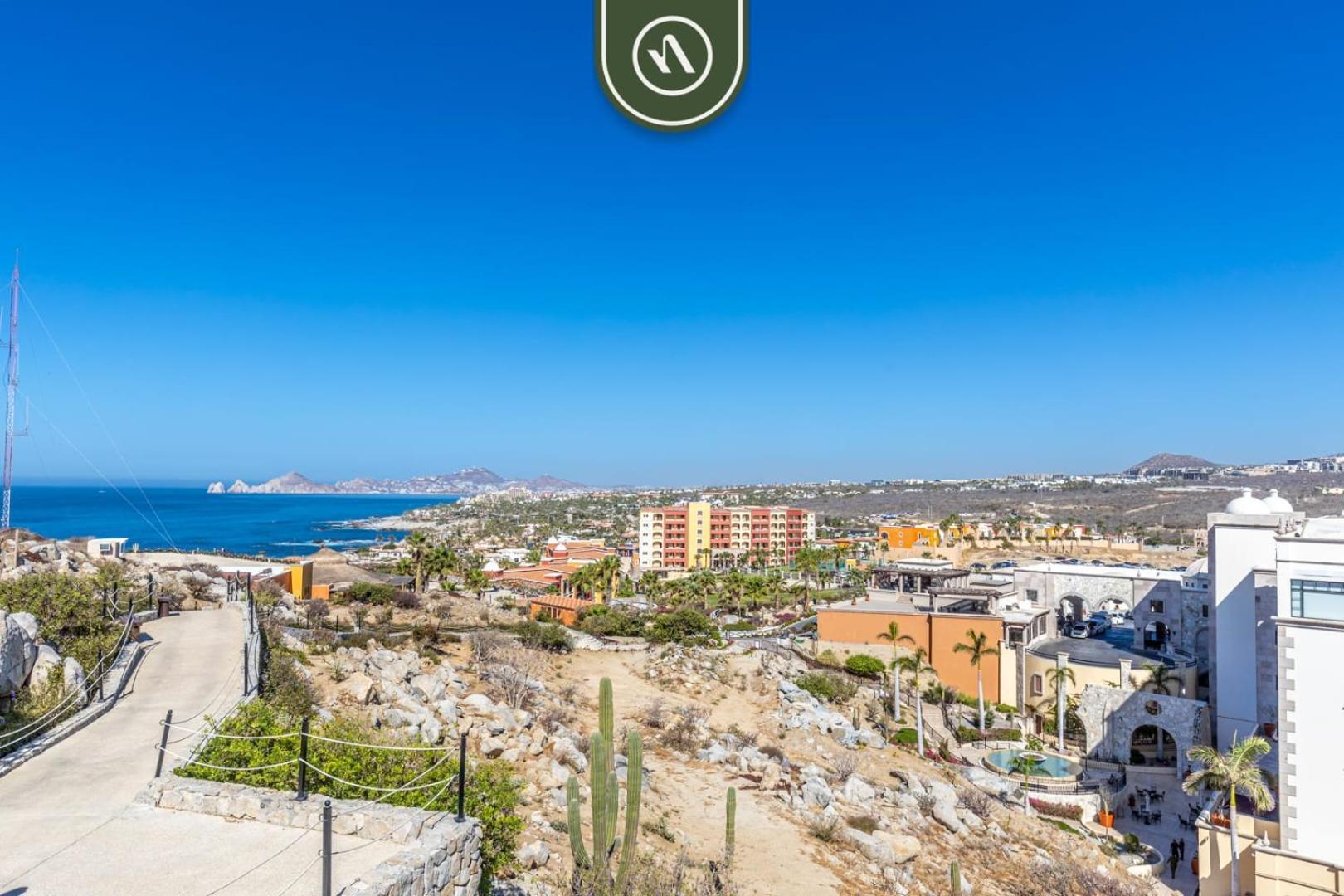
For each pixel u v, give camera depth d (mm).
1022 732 67438
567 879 23469
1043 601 90375
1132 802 56438
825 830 35438
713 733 50094
